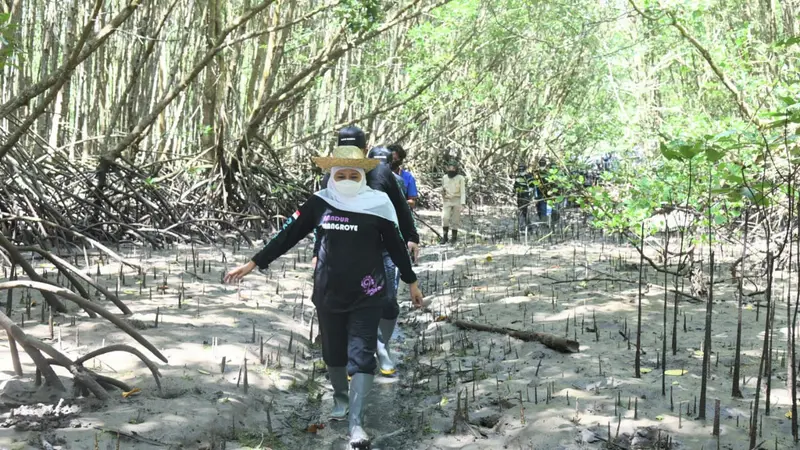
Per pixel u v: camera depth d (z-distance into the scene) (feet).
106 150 39.09
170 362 14.60
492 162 81.87
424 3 53.21
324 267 12.04
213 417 12.19
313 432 12.59
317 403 14.17
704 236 20.54
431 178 76.23
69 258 26.50
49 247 28.07
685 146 12.09
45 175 31.32
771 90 21.20
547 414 12.41
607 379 14.14
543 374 14.90
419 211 68.39
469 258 33.55
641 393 13.35
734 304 21.13
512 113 80.48
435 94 54.60
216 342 16.28
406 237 15.79
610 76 31.24
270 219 42.65
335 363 12.73
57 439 10.43
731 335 17.62
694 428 11.66
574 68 65.05
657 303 21.45
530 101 81.20
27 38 40.09
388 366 16.14
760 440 11.24
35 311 17.72
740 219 28.17
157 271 25.20
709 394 13.29
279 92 41.60
